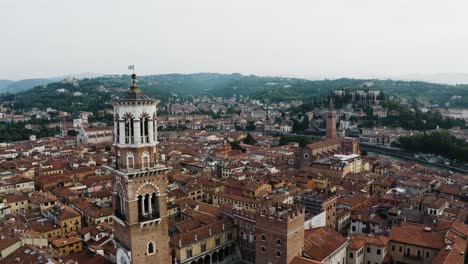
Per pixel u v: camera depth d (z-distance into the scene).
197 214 155.50
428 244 115.88
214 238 132.62
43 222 155.88
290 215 107.19
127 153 71.50
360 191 197.88
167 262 77.88
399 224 136.75
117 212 77.50
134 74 72.94
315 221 138.25
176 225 140.50
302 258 103.12
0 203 171.75
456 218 146.75
